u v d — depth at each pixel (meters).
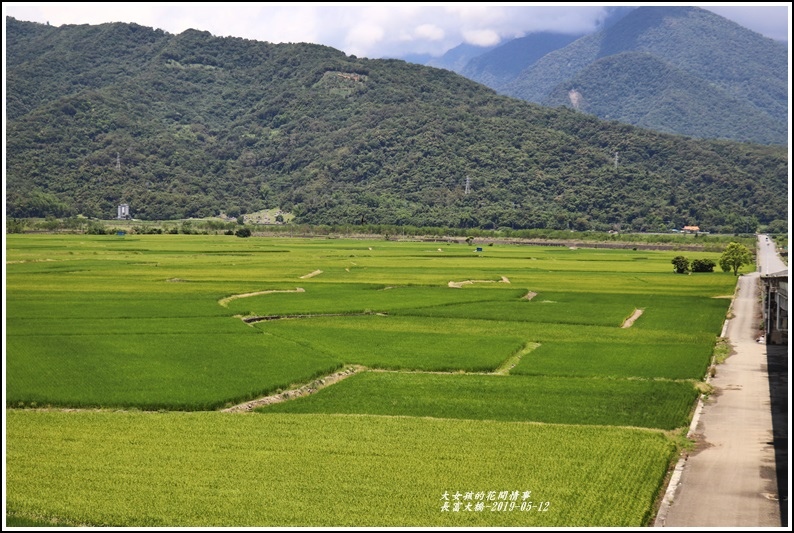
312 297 120.38
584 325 100.06
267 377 67.81
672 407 60.34
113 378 67.06
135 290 123.31
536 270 173.62
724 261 178.75
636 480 44.97
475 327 96.62
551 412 58.97
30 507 41.31
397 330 93.38
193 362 73.38
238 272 154.12
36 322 92.62
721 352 84.31
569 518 40.09
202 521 39.69
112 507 41.28
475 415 58.28
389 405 60.75
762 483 44.72
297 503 41.81
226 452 49.28
